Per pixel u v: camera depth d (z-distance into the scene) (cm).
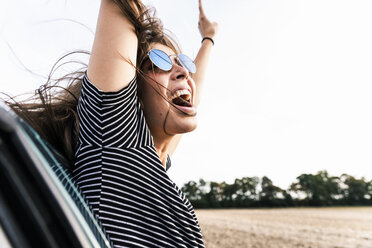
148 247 99
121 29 103
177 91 143
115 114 103
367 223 3234
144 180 108
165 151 154
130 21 106
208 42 262
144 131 119
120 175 102
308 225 3078
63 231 43
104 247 71
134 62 110
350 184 9575
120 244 92
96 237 67
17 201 40
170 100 143
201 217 4259
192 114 142
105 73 99
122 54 102
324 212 5547
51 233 42
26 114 118
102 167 101
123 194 100
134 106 112
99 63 99
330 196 9119
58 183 56
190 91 156
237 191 9388
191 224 123
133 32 108
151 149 118
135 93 112
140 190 105
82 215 65
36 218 40
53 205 43
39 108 125
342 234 2342
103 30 101
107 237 85
